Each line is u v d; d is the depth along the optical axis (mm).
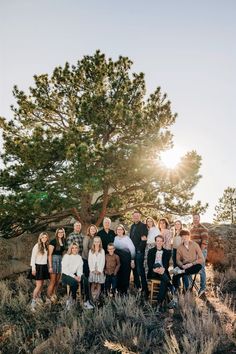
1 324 8203
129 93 16062
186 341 5848
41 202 12141
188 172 14359
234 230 13641
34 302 8914
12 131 15820
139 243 9289
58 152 12953
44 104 15992
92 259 8953
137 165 13359
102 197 15688
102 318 7461
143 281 9039
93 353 6414
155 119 15688
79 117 14383
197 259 8891
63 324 7738
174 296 8156
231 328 6715
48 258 9250
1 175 13023
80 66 16297
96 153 12797
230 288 9688
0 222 12594
